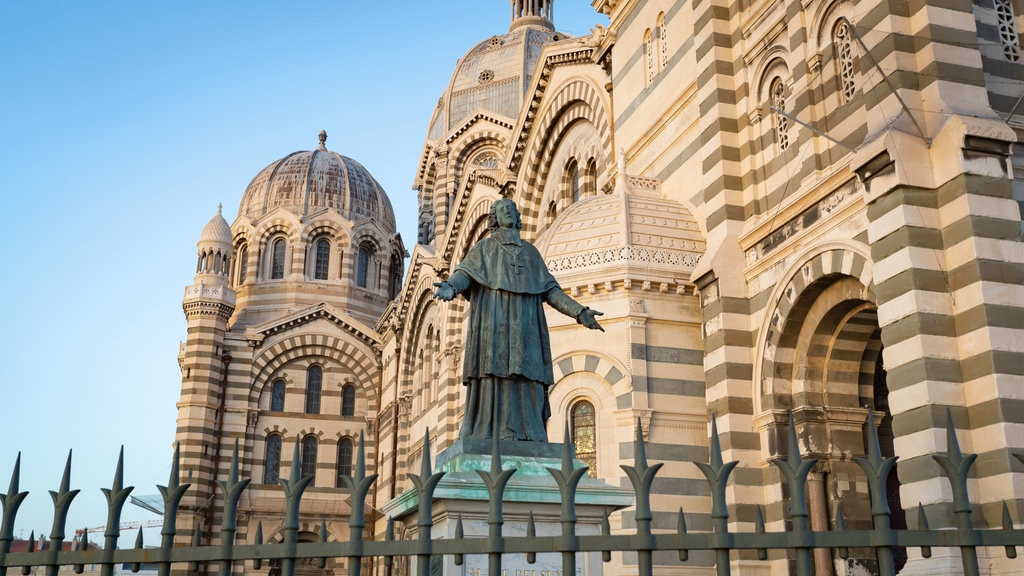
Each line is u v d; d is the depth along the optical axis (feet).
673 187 90.27
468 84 202.80
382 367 197.47
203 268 190.80
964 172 55.42
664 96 93.91
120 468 21.35
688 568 72.49
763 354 73.87
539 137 126.31
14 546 122.72
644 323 79.92
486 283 36.11
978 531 19.15
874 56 61.31
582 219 86.58
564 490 20.33
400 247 227.20
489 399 35.50
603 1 108.99
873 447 19.75
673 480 75.87
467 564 31.27
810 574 19.25
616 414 77.66
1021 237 55.47
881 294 57.82
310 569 180.14
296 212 213.87
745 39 81.92
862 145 60.03
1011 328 53.06
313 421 193.16
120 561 20.68
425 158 208.33
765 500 72.18
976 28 61.77
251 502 181.88
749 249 77.56
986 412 52.03
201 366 183.52
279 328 194.39
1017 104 57.31
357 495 20.75
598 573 33.27
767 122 78.13
